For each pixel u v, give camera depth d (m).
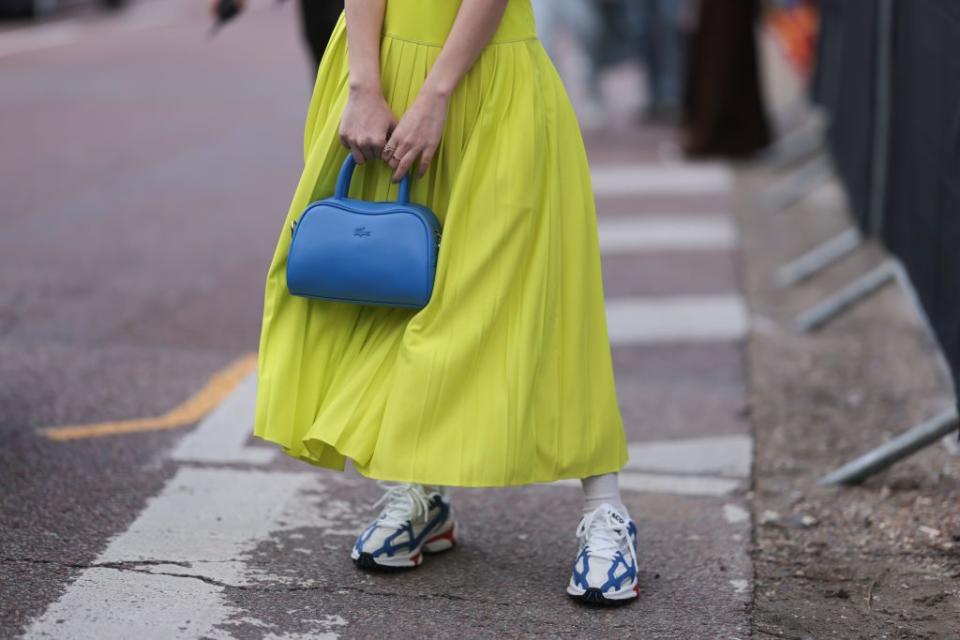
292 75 17.98
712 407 6.34
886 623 4.17
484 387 3.86
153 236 9.55
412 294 3.81
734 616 4.16
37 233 9.55
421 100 3.81
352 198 4.06
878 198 7.23
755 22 12.62
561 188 4.01
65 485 5.02
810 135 13.30
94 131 13.75
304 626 3.99
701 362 7.09
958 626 4.15
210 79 17.52
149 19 25.52
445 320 3.84
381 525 4.38
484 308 3.83
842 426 6.07
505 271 3.85
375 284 3.81
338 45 4.08
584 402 4.05
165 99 15.91
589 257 4.08
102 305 7.77
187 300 7.95
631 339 7.52
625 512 4.24
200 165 12.16
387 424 3.87
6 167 11.93
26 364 6.59
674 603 4.24
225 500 4.96
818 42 11.11
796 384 6.70
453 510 4.98
